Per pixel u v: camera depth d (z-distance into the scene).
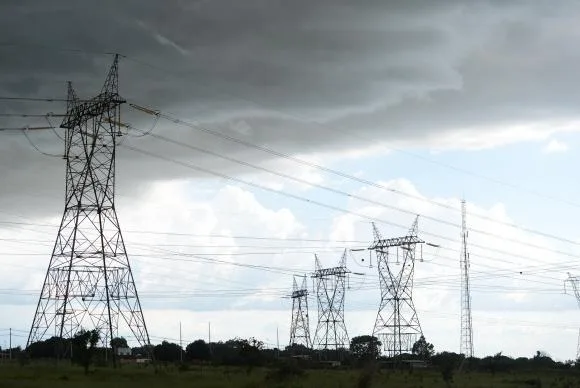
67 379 77.19
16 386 67.44
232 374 97.81
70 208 97.38
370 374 86.94
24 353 113.44
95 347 91.12
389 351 144.75
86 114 98.69
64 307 95.56
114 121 98.19
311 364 145.50
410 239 143.62
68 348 104.19
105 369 95.19
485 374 142.12
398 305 145.88
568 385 109.81
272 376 88.19
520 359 181.12
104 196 97.81
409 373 125.88
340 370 129.88
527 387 100.81
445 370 111.69
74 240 96.31
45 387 67.19
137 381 78.19
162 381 79.44
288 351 186.12
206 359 164.50
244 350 121.06
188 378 85.69
